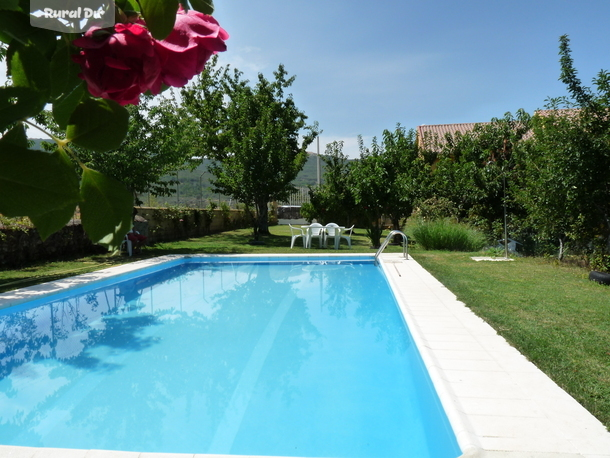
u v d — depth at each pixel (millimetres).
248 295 8656
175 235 18078
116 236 480
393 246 15445
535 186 9875
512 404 2980
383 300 8211
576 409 2906
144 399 3955
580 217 8750
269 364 4836
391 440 3219
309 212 25172
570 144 8180
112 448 3160
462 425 2631
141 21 466
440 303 6145
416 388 4156
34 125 450
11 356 5070
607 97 7977
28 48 441
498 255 11750
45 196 403
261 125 17453
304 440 3230
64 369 4684
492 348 4141
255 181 16906
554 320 5141
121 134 469
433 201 15305
